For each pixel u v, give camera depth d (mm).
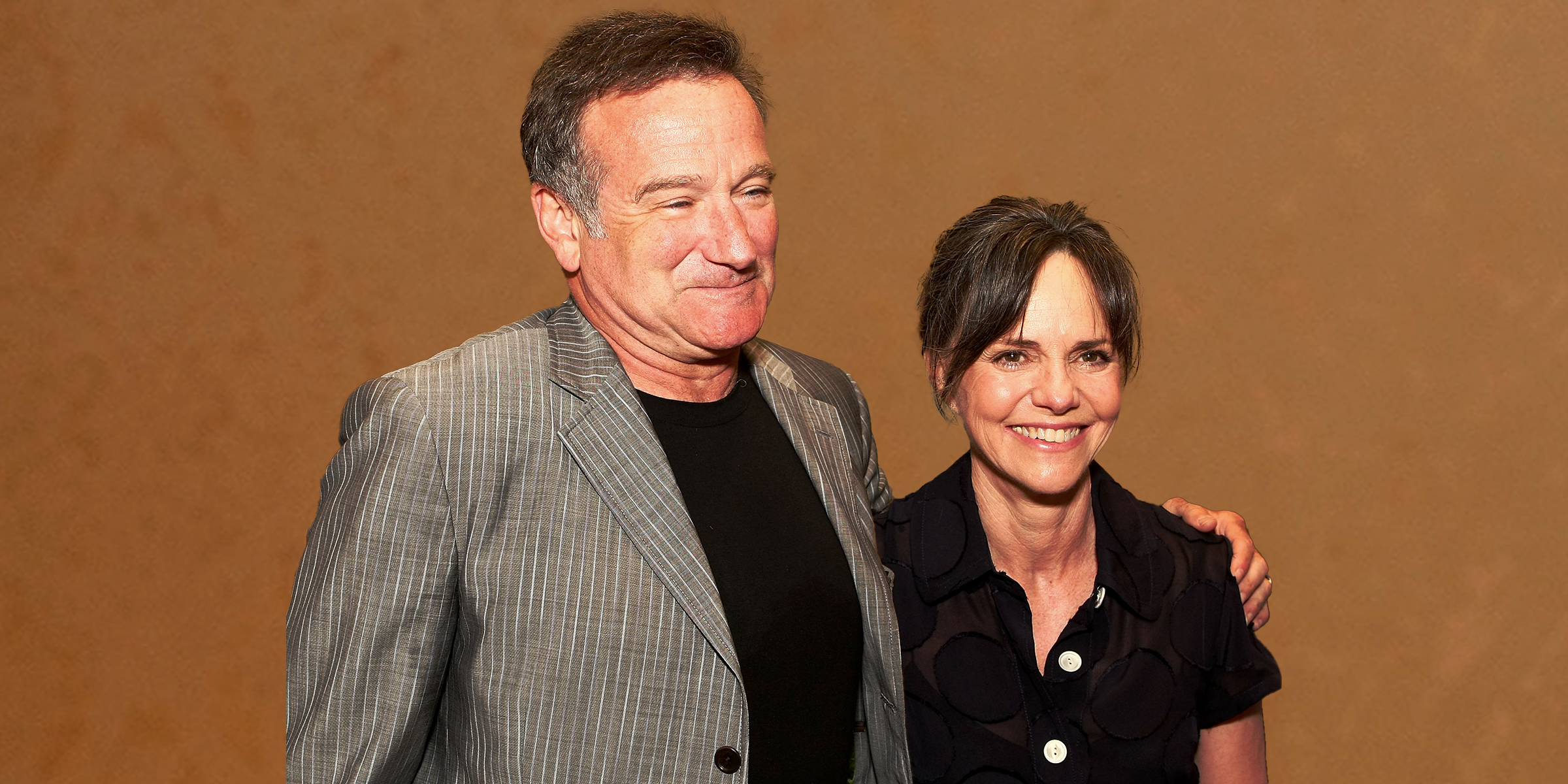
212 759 3881
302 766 1118
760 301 1223
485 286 3770
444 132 3752
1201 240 3494
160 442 3883
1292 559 3506
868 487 1577
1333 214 3436
